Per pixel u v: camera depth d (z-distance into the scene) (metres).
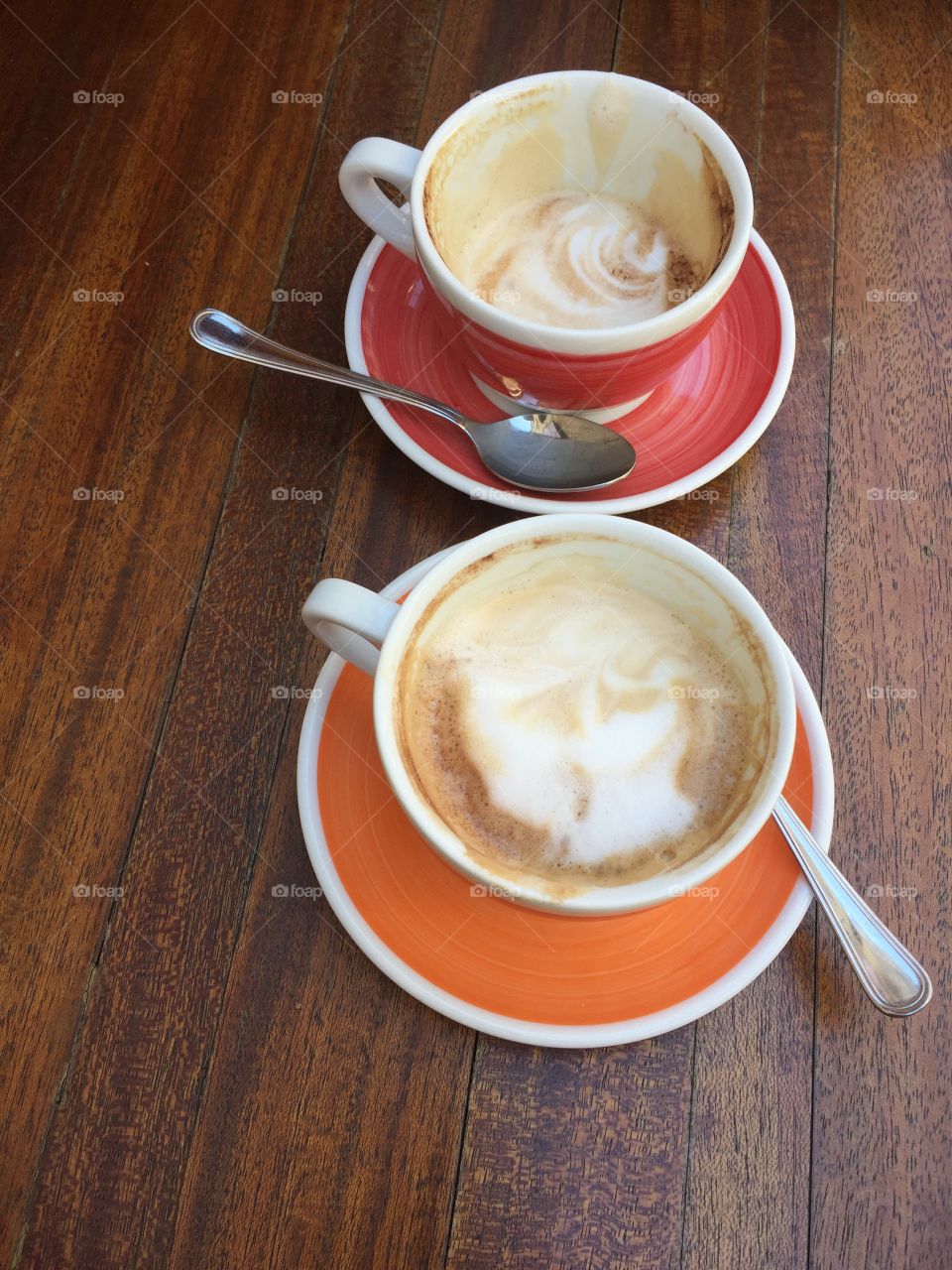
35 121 0.39
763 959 0.24
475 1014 0.24
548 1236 0.25
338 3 0.40
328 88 0.39
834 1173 0.25
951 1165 0.25
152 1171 0.25
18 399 0.34
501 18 0.40
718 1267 0.24
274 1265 0.24
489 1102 0.26
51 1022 0.27
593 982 0.24
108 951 0.27
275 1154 0.25
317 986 0.27
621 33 0.39
